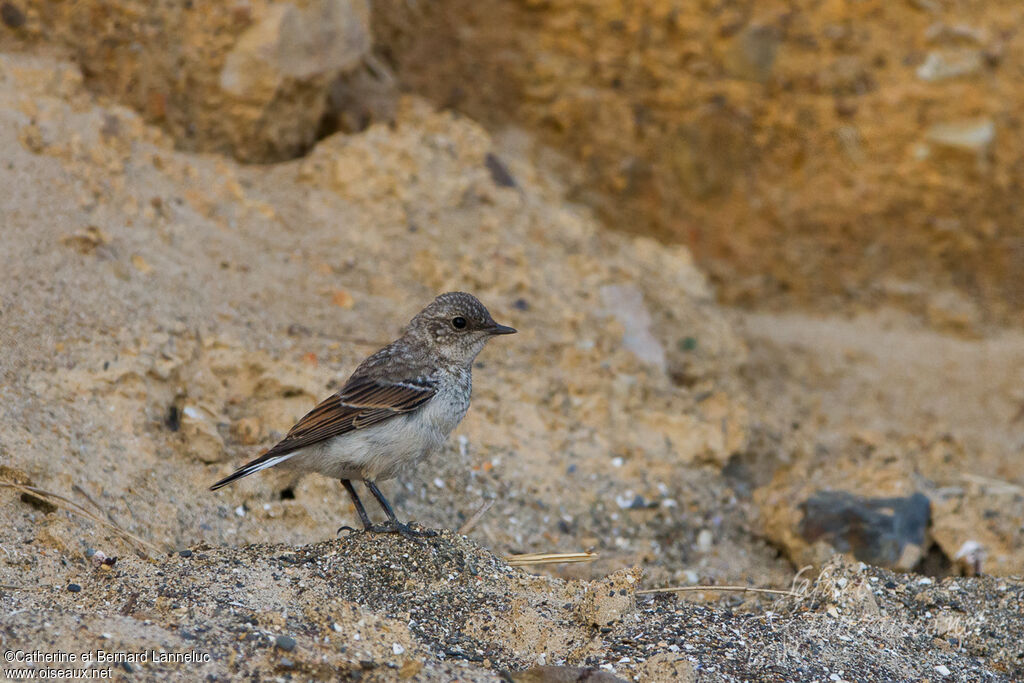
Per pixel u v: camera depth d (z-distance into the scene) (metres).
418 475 11.44
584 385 12.95
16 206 11.55
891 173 17.75
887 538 11.23
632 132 17.67
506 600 9.02
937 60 17.66
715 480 12.79
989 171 17.67
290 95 14.46
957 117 17.61
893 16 17.86
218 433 10.68
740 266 17.91
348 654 7.76
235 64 14.01
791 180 17.92
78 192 12.16
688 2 17.53
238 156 14.46
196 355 11.28
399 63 17.17
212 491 9.87
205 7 13.82
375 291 13.30
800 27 17.73
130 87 13.67
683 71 17.64
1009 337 17.55
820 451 13.98
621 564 11.01
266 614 8.02
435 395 9.70
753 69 17.67
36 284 10.91
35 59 13.12
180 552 9.16
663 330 14.95
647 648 8.70
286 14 14.11
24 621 7.51
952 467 13.80
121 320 11.07
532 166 17.09
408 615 8.62
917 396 16.06
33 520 8.84
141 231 12.31
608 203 17.67
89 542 8.80
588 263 14.76
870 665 8.73
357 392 9.48
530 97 17.61
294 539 10.16
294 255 13.32
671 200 17.83
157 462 10.11
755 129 17.80
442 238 14.20
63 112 12.80
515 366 13.03
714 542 11.96
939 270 17.98
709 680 8.13
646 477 12.34
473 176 15.21
